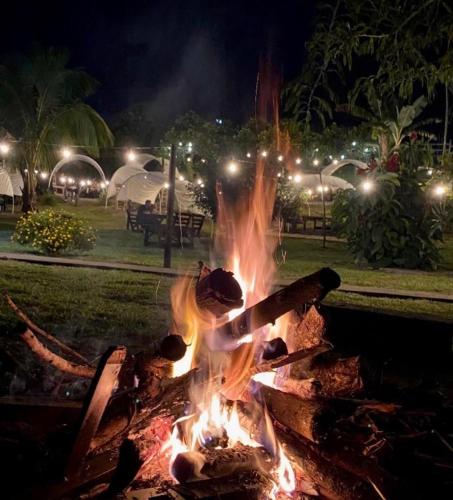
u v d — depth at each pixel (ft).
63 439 12.03
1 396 15.58
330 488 11.39
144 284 38.19
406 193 59.93
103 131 93.61
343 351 23.47
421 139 63.87
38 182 120.78
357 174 63.21
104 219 100.01
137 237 76.28
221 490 10.46
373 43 22.12
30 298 30.99
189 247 68.80
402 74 21.91
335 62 22.68
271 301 12.87
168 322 27.25
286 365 13.42
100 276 40.75
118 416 11.11
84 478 10.86
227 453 11.37
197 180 83.46
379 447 11.98
